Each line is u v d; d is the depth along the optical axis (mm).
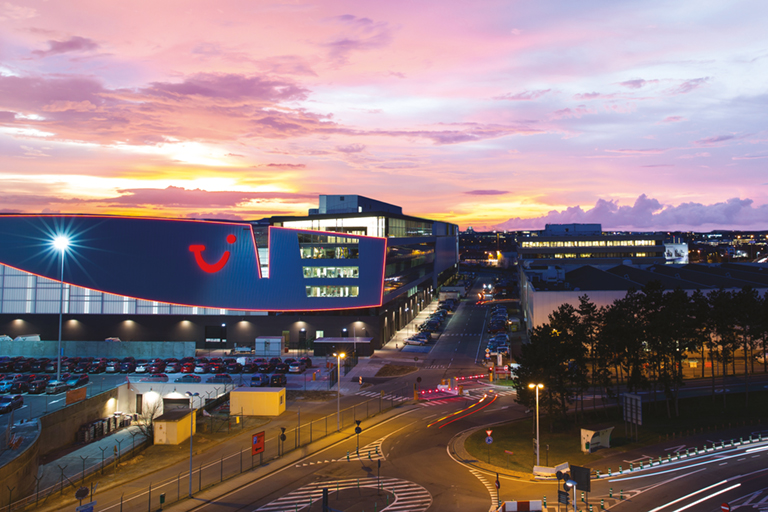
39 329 103875
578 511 38438
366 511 39125
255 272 101188
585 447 52156
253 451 48938
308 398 73188
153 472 48969
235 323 103250
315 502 41094
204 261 101188
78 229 101375
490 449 52781
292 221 111375
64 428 60031
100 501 42688
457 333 122438
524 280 135250
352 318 103812
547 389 59344
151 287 101438
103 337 103375
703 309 70875
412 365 91812
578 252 176375
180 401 74500
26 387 73188
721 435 57125
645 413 66812
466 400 72062
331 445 54688
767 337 80125
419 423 61906
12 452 45219
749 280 117625
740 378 82625
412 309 141375
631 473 46375
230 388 75062
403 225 126938
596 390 77250
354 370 88562
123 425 68188
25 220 101500
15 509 41562
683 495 41000
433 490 43094
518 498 41406
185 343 95312
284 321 103125
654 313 67875
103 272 101562
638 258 174375
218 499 42219
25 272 103375
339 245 102625
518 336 115625
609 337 65750
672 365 67438
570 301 95312
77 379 75688
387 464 49188
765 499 39688
